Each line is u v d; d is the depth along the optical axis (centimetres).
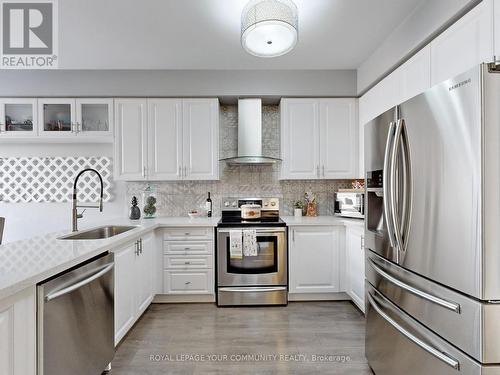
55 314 137
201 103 337
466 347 111
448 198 119
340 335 242
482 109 106
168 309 297
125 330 224
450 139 118
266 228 304
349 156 340
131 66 319
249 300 304
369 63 301
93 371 170
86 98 330
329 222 309
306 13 223
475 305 108
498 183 106
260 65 320
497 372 105
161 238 309
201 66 321
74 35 254
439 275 124
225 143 371
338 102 340
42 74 322
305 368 198
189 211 369
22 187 359
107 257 189
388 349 165
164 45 273
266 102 363
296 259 309
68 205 362
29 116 327
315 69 332
